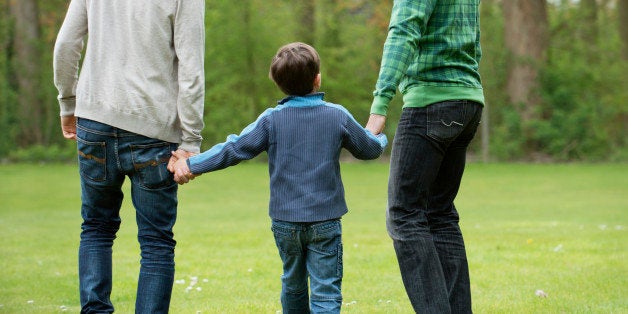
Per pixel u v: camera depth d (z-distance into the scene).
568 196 24.20
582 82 40.56
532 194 24.92
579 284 9.92
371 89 42.75
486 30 40.84
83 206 6.66
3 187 27.92
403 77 6.39
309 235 6.14
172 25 6.34
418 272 6.05
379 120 6.04
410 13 5.94
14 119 41.97
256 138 6.23
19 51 42.19
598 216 18.98
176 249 13.74
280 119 6.24
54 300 9.28
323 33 42.84
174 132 6.48
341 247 6.28
